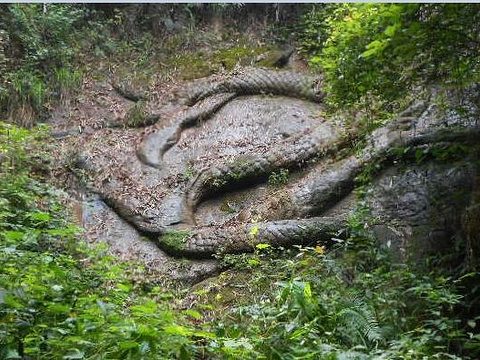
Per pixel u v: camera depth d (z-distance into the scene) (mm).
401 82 5688
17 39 9195
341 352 3977
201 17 10805
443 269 5652
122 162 7953
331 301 4996
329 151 7602
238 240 6684
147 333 3365
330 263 5852
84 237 6992
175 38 10406
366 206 6449
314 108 8609
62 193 7023
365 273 5594
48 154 7805
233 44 10258
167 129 8430
